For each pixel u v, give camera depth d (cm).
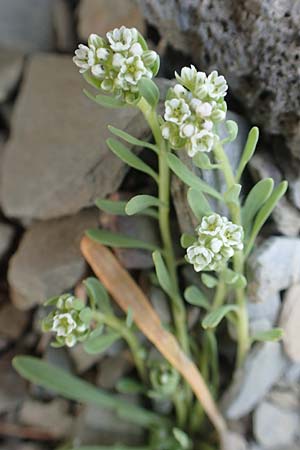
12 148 19
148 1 16
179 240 18
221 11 16
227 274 16
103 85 14
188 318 18
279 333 16
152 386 19
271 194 16
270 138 17
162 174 16
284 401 19
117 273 17
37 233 19
